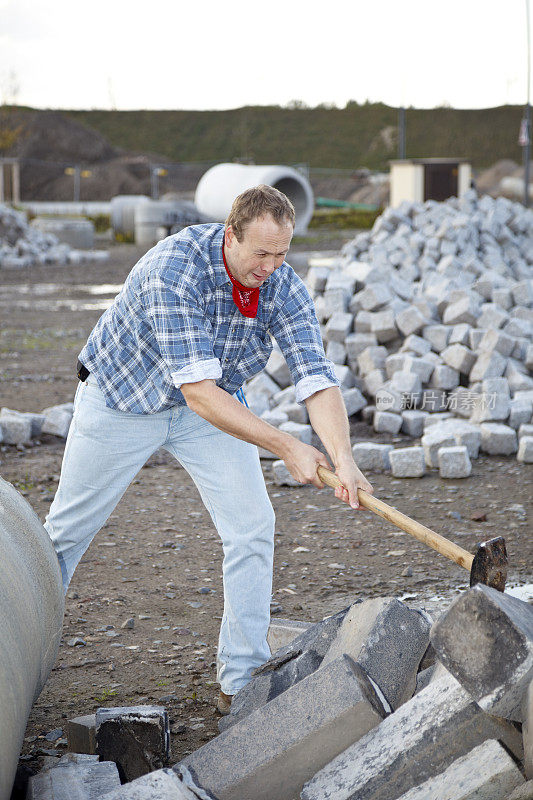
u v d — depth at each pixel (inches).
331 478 107.8
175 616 163.2
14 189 2819.9
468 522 212.2
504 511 219.5
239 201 104.0
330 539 205.0
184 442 119.3
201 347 108.0
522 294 364.2
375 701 91.9
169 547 201.0
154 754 105.7
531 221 567.5
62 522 122.3
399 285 356.2
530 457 262.4
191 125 4242.1
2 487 113.3
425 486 243.3
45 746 116.6
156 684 135.8
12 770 83.0
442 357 311.4
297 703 92.9
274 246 104.0
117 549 199.5
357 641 102.6
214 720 124.0
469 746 84.8
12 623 91.0
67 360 455.5
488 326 322.0
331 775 87.4
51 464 266.4
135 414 116.6
